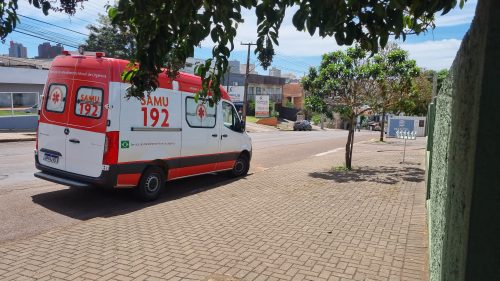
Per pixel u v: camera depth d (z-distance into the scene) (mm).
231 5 2639
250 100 67375
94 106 7430
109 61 7371
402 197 8578
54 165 7945
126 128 7508
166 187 9914
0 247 5258
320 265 4770
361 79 12648
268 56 2793
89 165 7453
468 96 1368
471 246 1202
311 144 26391
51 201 7891
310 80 13469
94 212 7273
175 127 8648
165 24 2709
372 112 13523
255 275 4477
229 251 5203
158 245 5406
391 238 5750
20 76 28438
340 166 13547
